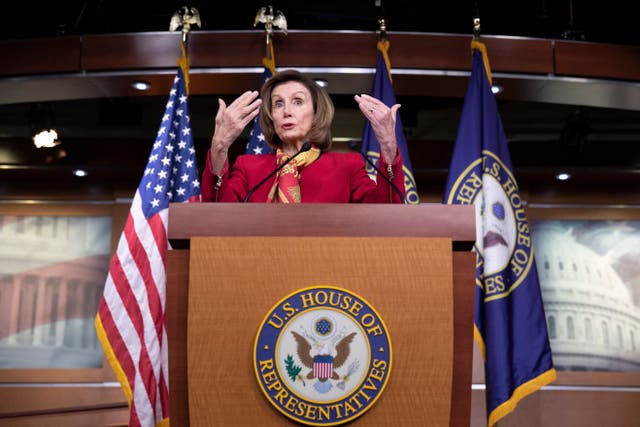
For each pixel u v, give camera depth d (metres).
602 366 7.01
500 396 4.56
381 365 1.91
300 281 1.95
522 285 4.79
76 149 7.21
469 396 1.99
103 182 7.38
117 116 7.29
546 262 7.27
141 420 4.16
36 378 6.89
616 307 7.16
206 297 1.94
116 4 6.54
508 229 4.89
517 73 5.55
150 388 4.23
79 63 5.52
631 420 6.89
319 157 2.94
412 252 1.98
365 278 1.96
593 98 5.87
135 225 4.52
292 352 1.90
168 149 4.79
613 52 5.63
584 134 6.98
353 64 5.49
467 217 2.03
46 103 6.75
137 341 4.30
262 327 1.91
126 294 4.38
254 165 2.91
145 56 5.50
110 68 5.50
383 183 2.64
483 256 4.84
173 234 2.01
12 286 7.11
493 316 4.69
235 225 2.01
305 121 3.00
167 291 2.00
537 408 6.88
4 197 7.31
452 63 5.53
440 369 1.92
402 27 6.52
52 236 7.25
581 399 6.93
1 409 6.81
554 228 7.36
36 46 5.56
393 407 1.90
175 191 4.77
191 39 5.52
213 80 5.60
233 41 5.52
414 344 1.93
